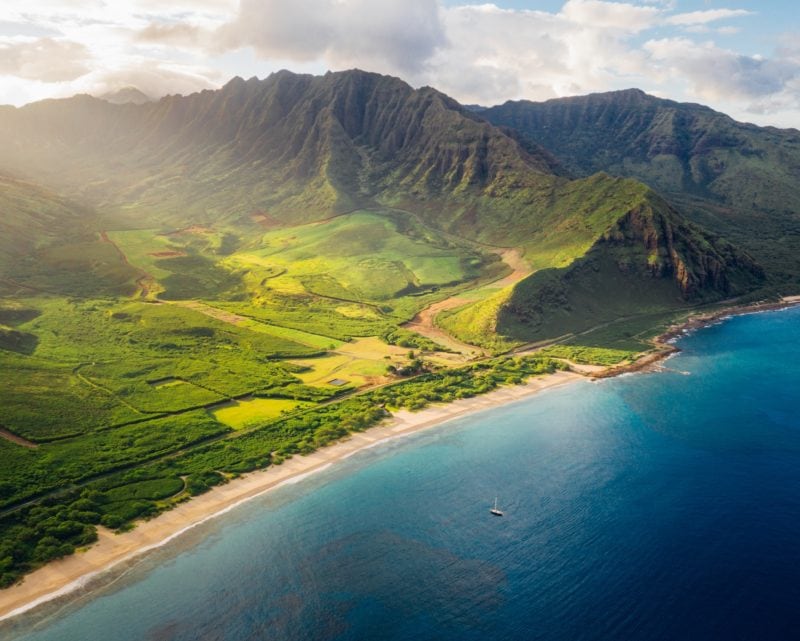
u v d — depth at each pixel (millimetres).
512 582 111625
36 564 114438
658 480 146250
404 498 139625
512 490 142750
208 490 141750
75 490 136875
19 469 142625
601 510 133750
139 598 107375
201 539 123938
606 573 113375
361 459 158500
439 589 110000
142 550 120062
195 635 99375
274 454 158750
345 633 100125
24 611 103688
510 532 126250
